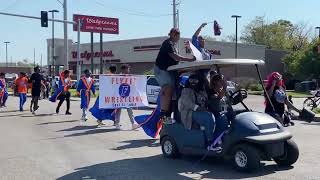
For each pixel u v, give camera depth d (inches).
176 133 377.7
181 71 375.2
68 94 791.7
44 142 487.5
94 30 2384.4
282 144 339.0
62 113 815.1
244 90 356.2
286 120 576.4
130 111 591.5
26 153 424.8
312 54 2197.3
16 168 362.0
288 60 2449.6
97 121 653.3
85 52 2610.7
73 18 2348.7
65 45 1651.1
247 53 2529.5
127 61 2402.8
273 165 357.1
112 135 534.0
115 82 586.2
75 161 387.2
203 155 365.7
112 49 2475.4
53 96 792.9
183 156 398.3
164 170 347.3
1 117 754.2
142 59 2329.0
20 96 874.8
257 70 356.8
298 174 327.9
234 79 357.1
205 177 322.0
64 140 499.8
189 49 384.8
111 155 411.8
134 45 2363.4
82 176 333.4
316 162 368.5
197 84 362.6
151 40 2281.0
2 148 452.1
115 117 595.8
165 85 378.6
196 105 359.3
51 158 401.1
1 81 979.3
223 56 2406.5
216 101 348.2
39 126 625.3
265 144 326.3
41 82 824.3
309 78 2246.6
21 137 524.4
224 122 340.5
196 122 357.4
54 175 337.7
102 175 334.6
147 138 508.7
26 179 326.0
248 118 331.9
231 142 333.1
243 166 330.0
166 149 392.5
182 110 362.6
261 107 810.8
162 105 382.9
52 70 2758.4
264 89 393.1
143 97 602.9
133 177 327.0
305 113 492.4
